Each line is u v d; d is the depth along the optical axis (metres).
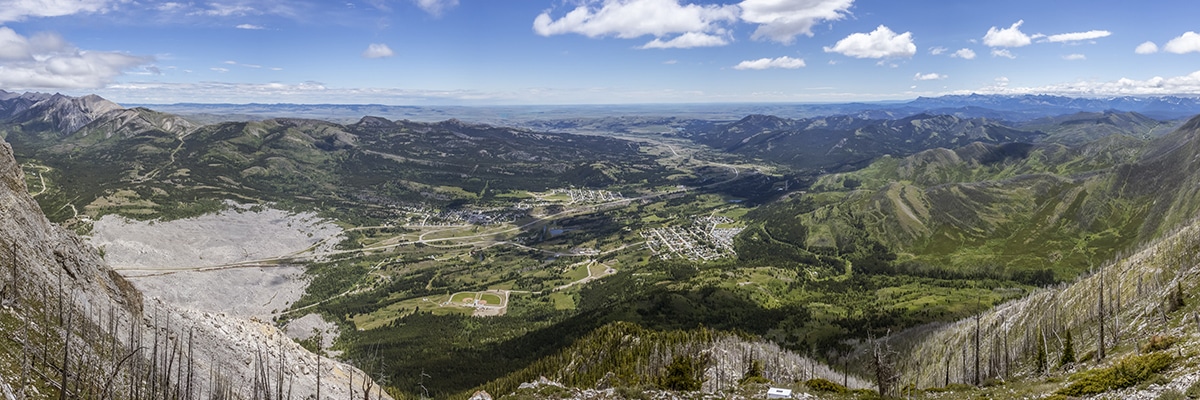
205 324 92.81
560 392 101.94
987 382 97.38
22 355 56.91
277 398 81.12
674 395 97.69
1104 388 71.38
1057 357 117.69
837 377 168.12
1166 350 77.19
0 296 61.56
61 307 68.94
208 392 74.62
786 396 90.44
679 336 158.00
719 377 124.00
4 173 80.94
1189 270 117.25
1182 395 59.69
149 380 70.06
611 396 100.38
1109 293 139.75
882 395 92.81
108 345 70.62
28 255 71.88
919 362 178.00
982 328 181.88
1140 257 164.38
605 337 168.00
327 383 99.62
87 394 59.53
